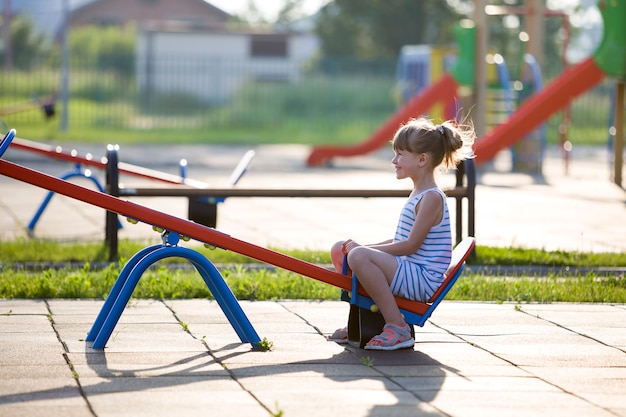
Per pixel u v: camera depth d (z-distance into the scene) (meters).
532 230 13.43
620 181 20.19
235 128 44.09
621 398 5.20
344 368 5.78
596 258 10.52
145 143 34.41
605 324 7.28
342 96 50.06
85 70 54.84
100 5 82.38
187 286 8.31
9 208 15.13
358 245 6.34
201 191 9.84
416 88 37.03
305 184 20.09
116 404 4.92
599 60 20.48
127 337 6.55
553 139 39.56
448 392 5.26
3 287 8.24
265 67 58.88
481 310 7.79
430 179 6.46
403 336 6.26
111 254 10.05
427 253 6.37
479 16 24.02
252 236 12.48
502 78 25.47
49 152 12.03
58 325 6.94
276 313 7.58
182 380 5.43
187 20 83.38
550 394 5.26
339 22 68.06
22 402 4.94
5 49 58.16
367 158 29.67
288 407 4.91
